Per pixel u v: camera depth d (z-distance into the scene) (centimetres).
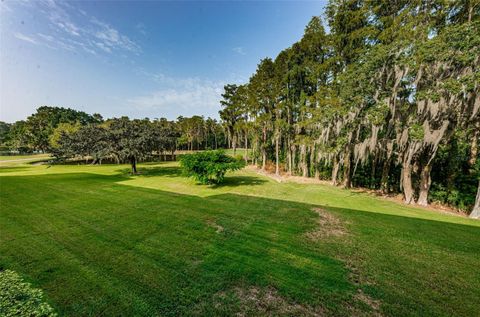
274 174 1800
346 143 1066
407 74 777
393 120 877
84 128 1930
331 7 1373
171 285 284
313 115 1362
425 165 845
